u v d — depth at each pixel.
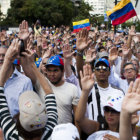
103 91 4.78
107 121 3.46
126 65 6.23
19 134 2.73
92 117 4.50
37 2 72.75
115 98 3.47
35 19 74.00
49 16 73.44
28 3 72.25
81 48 4.65
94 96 4.66
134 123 3.25
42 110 2.67
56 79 4.59
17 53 3.01
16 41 3.05
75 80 5.35
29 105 2.64
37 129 2.66
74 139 2.59
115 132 3.43
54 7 74.50
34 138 2.70
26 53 3.66
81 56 4.70
